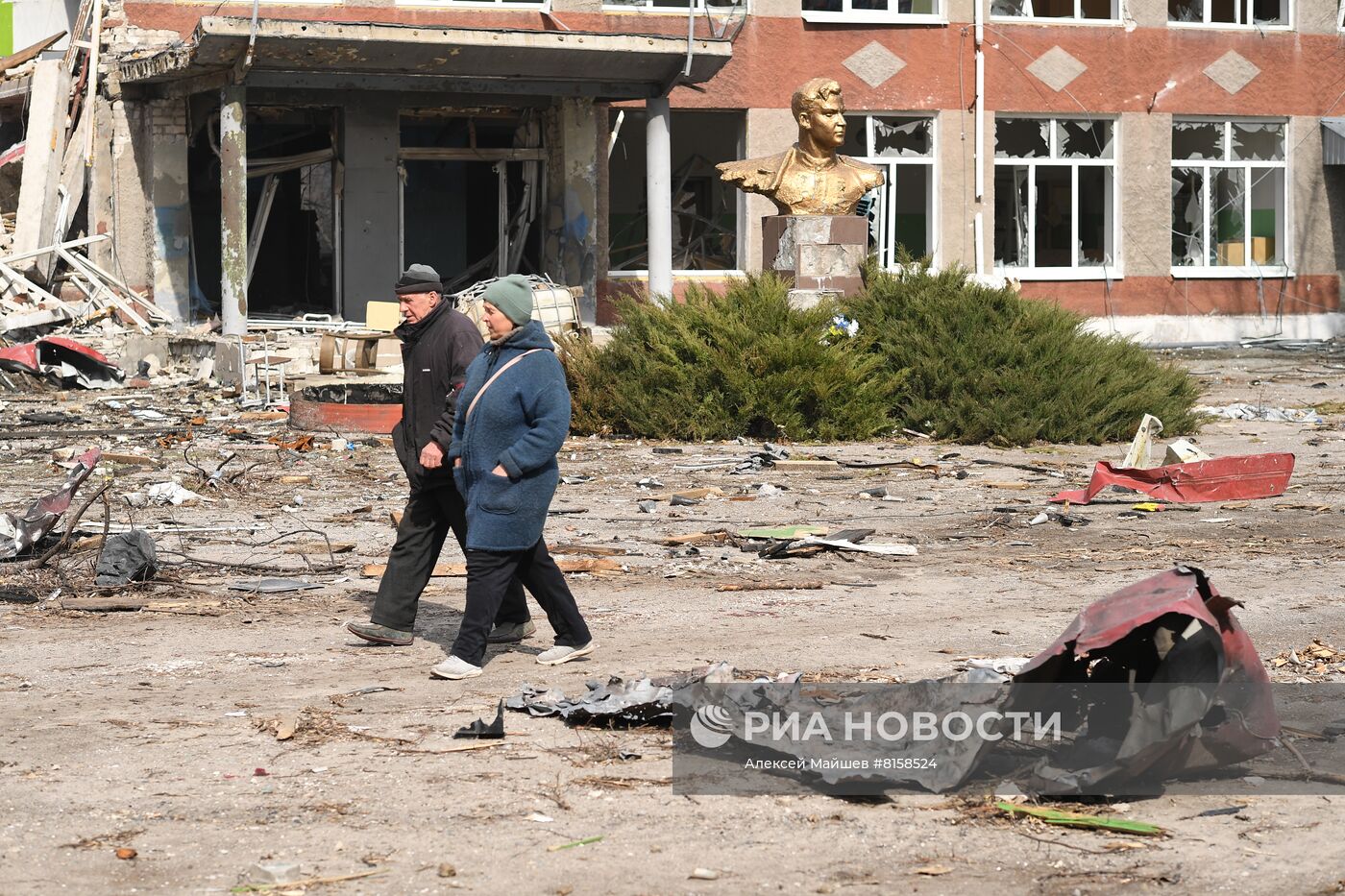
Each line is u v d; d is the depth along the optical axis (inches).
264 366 983.0
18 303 1122.0
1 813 245.6
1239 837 237.0
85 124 1182.3
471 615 337.4
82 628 386.0
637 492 640.4
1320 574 463.8
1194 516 588.1
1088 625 265.7
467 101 1190.9
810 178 951.0
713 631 384.2
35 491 605.0
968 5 1387.8
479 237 1278.3
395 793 256.2
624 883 217.9
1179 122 1487.5
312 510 577.0
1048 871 223.5
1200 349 1461.6
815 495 634.8
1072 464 743.1
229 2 1194.0
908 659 349.7
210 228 1204.5
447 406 352.5
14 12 1328.7
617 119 1299.2
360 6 1218.0
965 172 1396.4
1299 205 1523.1
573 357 856.9
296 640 376.2
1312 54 1512.1
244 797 254.2
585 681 328.5
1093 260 1472.7
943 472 701.9
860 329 885.2
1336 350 1440.7
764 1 1325.0
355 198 1171.3
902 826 241.4
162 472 661.3
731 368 824.9
